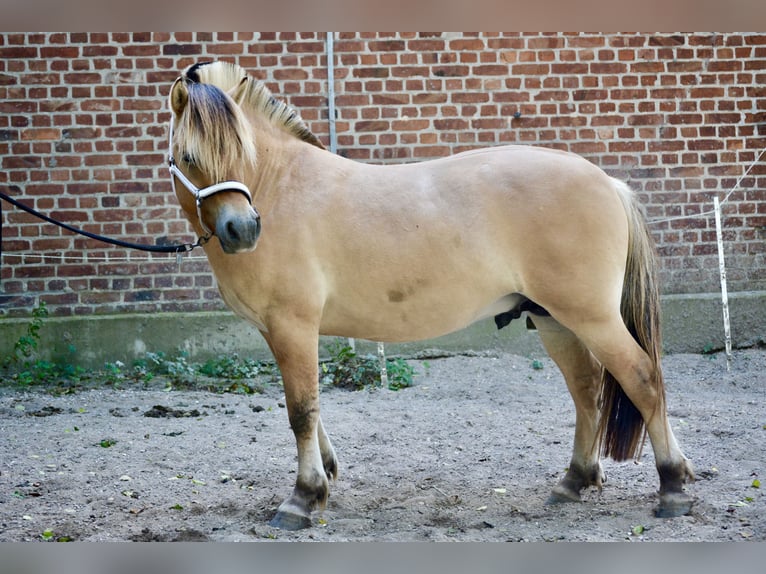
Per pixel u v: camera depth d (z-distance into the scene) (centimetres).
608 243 368
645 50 783
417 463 474
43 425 554
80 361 742
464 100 773
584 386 404
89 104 745
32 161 741
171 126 369
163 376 720
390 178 381
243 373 723
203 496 419
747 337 780
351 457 487
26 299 743
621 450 388
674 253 788
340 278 369
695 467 446
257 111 387
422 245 367
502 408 605
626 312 386
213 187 345
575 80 780
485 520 381
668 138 788
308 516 374
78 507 400
